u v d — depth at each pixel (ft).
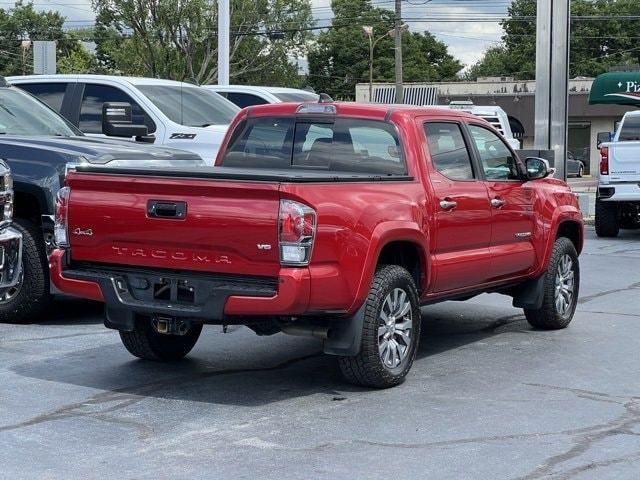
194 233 21.27
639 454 18.94
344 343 22.34
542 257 30.12
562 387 24.09
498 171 28.53
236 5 193.57
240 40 194.90
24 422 20.40
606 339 30.19
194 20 186.29
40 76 45.47
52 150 30.27
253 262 20.85
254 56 200.34
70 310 33.45
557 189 31.48
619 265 47.52
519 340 29.91
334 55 302.04
